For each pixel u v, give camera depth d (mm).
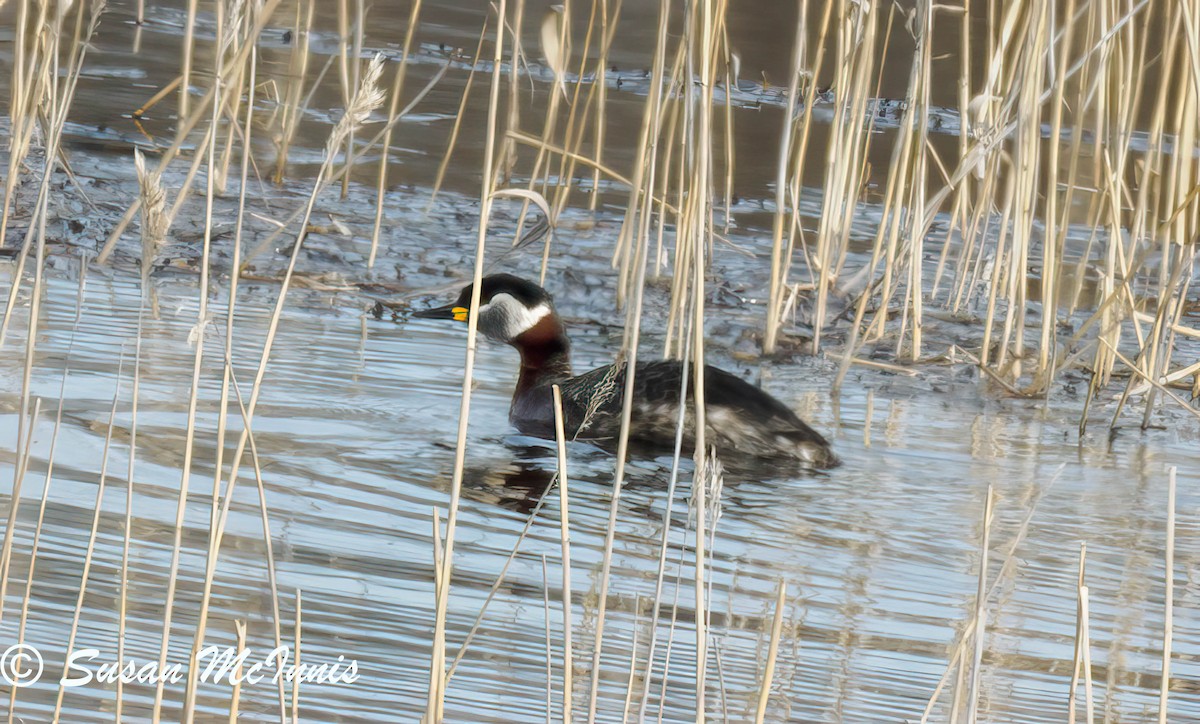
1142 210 13023
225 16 6805
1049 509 9945
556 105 14469
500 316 12195
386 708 6613
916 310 13961
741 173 21328
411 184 19594
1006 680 7277
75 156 18844
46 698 6453
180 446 9844
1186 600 8438
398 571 8133
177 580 7727
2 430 9688
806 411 12328
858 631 7742
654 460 10766
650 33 30078
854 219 19609
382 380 12141
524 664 7141
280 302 6023
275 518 8766
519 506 9438
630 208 11570
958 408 12758
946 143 23594
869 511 9703
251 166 19406
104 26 27266
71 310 12797
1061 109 12547
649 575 8367
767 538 9086
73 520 8344
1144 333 15680
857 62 13812
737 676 7137
